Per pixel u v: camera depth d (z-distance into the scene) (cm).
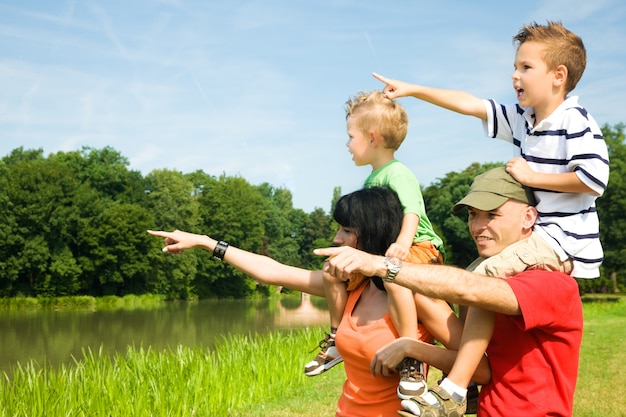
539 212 260
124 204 6041
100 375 806
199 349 1037
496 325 236
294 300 6456
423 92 345
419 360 244
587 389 845
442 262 347
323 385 970
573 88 282
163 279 6072
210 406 787
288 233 9275
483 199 247
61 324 3409
